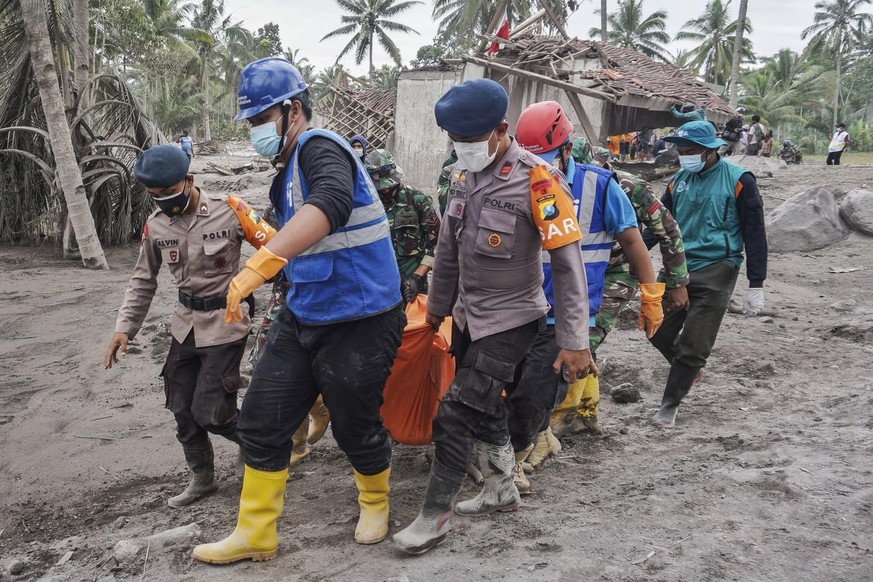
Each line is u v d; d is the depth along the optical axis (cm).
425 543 308
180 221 362
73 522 406
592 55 1844
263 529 308
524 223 296
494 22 1898
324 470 434
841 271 1031
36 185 1441
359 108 2534
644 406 532
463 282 315
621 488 376
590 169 386
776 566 285
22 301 978
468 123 278
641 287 399
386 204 469
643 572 284
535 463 409
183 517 380
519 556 302
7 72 1365
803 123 6275
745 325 774
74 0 1432
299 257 290
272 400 299
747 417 494
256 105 279
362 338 295
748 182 466
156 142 1495
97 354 734
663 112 2117
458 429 307
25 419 570
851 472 368
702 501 349
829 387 552
